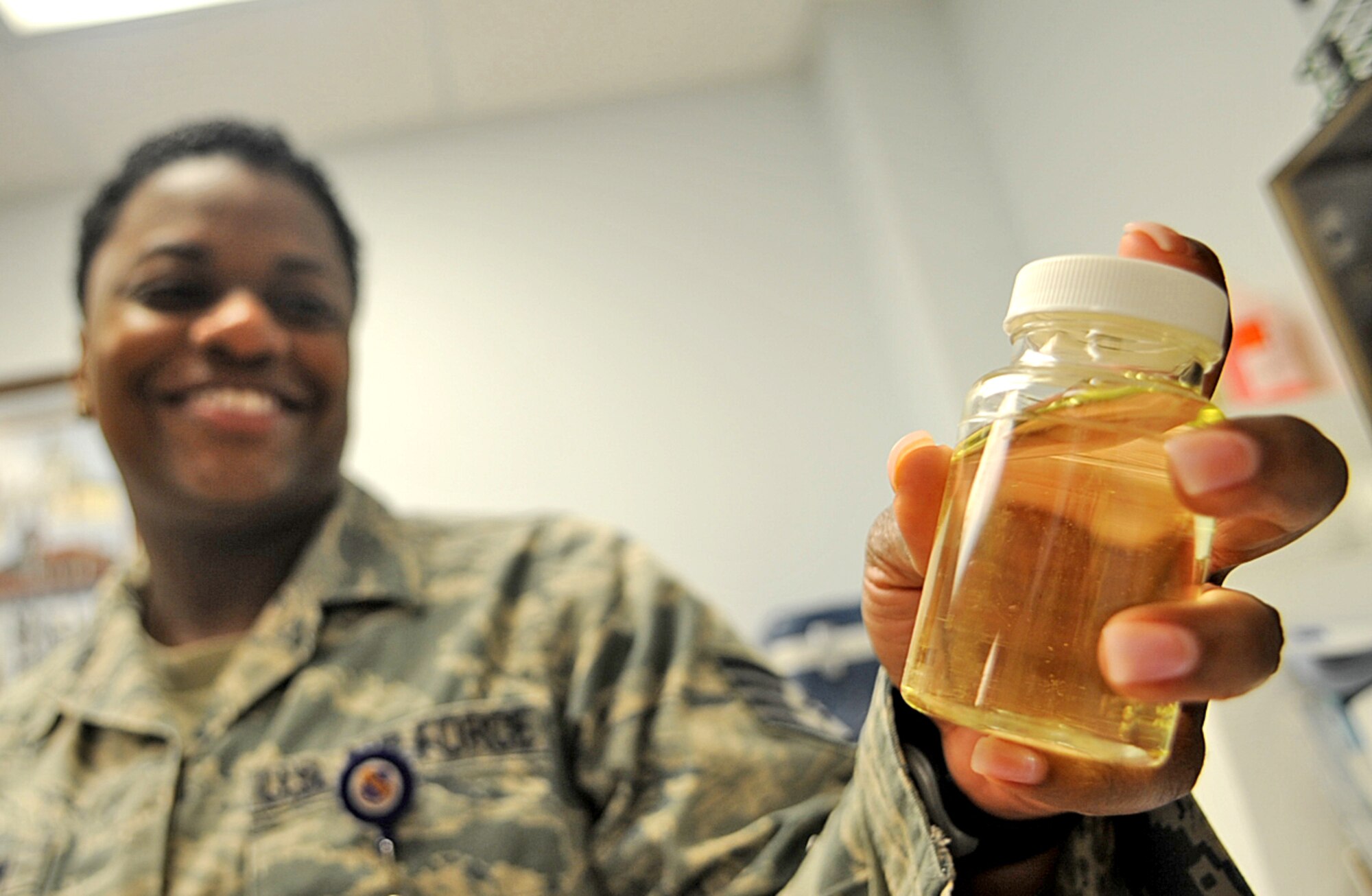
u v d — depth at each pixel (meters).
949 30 2.17
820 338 2.25
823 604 2.07
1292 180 1.12
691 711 0.69
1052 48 1.74
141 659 0.75
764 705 0.71
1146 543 0.31
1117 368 0.33
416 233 2.34
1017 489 0.33
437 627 0.75
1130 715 0.31
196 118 2.26
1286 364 1.17
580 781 0.69
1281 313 1.20
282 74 2.19
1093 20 1.60
